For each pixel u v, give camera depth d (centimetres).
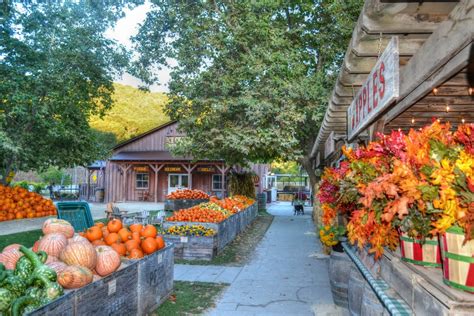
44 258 323
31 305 286
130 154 2817
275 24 1352
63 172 4022
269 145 1284
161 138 2903
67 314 307
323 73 1335
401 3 220
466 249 176
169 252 554
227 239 1012
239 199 1501
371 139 399
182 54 1391
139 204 2573
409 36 272
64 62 1351
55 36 1354
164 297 530
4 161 1384
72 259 354
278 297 563
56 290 301
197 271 734
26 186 2917
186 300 545
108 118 5328
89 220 817
